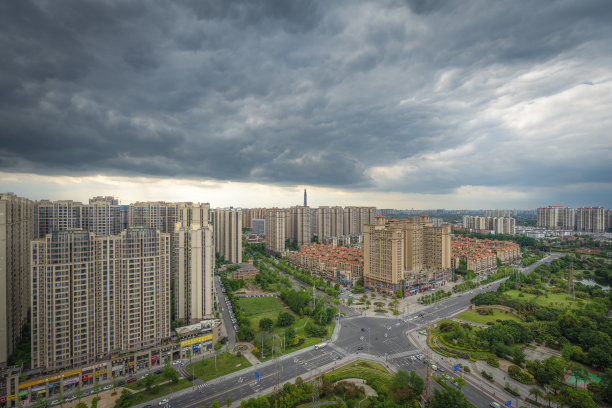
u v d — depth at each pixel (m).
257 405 154.50
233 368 198.25
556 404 161.00
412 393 163.62
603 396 160.62
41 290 179.62
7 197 198.88
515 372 183.50
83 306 187.75
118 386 180.88
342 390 169.38
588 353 195.88
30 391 167.75
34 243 178.88
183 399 168.12
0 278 182.25
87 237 189.12
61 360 181.50
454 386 177.38
